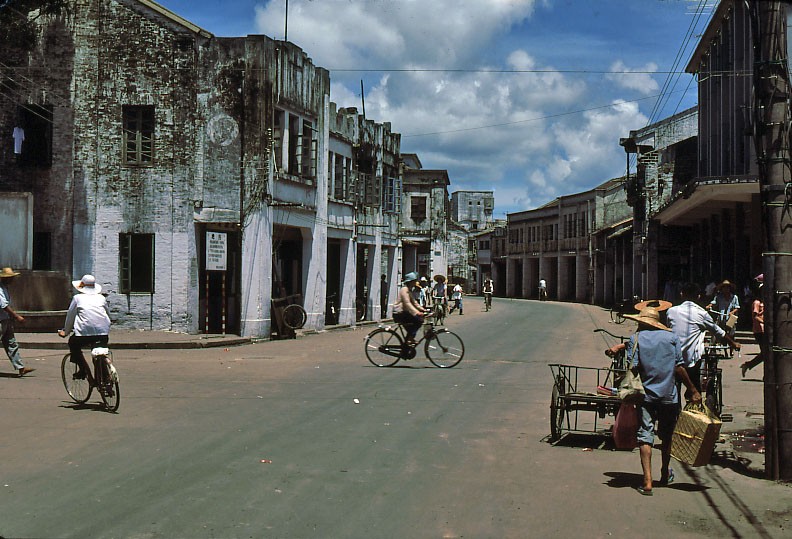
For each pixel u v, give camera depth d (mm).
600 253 59094
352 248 30438
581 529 5711
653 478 7301
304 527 5598
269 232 23234
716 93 29891
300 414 10242
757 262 23391
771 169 7316
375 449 8227
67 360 10992
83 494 6340
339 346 21297
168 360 17156
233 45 22547
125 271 22438
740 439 9289
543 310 47125
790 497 6730
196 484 6684
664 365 6871
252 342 22078
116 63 22453
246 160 22562
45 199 22547
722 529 5793
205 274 23062
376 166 33219
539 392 12703
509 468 7555
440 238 47781
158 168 22359
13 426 9250
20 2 22266
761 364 17188
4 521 5629
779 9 7355
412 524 5730
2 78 22594
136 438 8594
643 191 43062
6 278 13461
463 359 17828
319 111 26641
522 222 77375
